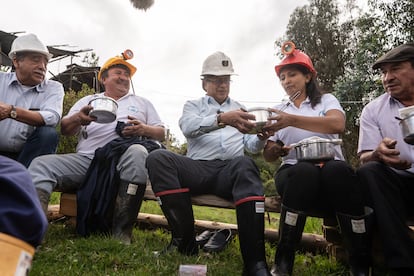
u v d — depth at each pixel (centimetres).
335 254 236
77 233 257
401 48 224
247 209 195
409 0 928
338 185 194
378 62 230
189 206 223
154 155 225
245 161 220
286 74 265
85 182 261
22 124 276
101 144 287
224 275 197
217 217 529
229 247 267
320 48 1856
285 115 226
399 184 204
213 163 251
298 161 222
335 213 206
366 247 194
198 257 219
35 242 77
